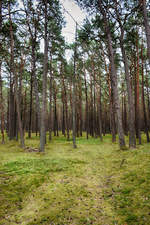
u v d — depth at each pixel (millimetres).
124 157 7379
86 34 11547
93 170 6332
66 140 20266
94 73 20188
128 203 3455
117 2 9406
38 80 18500
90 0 9492
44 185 4789
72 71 21359
